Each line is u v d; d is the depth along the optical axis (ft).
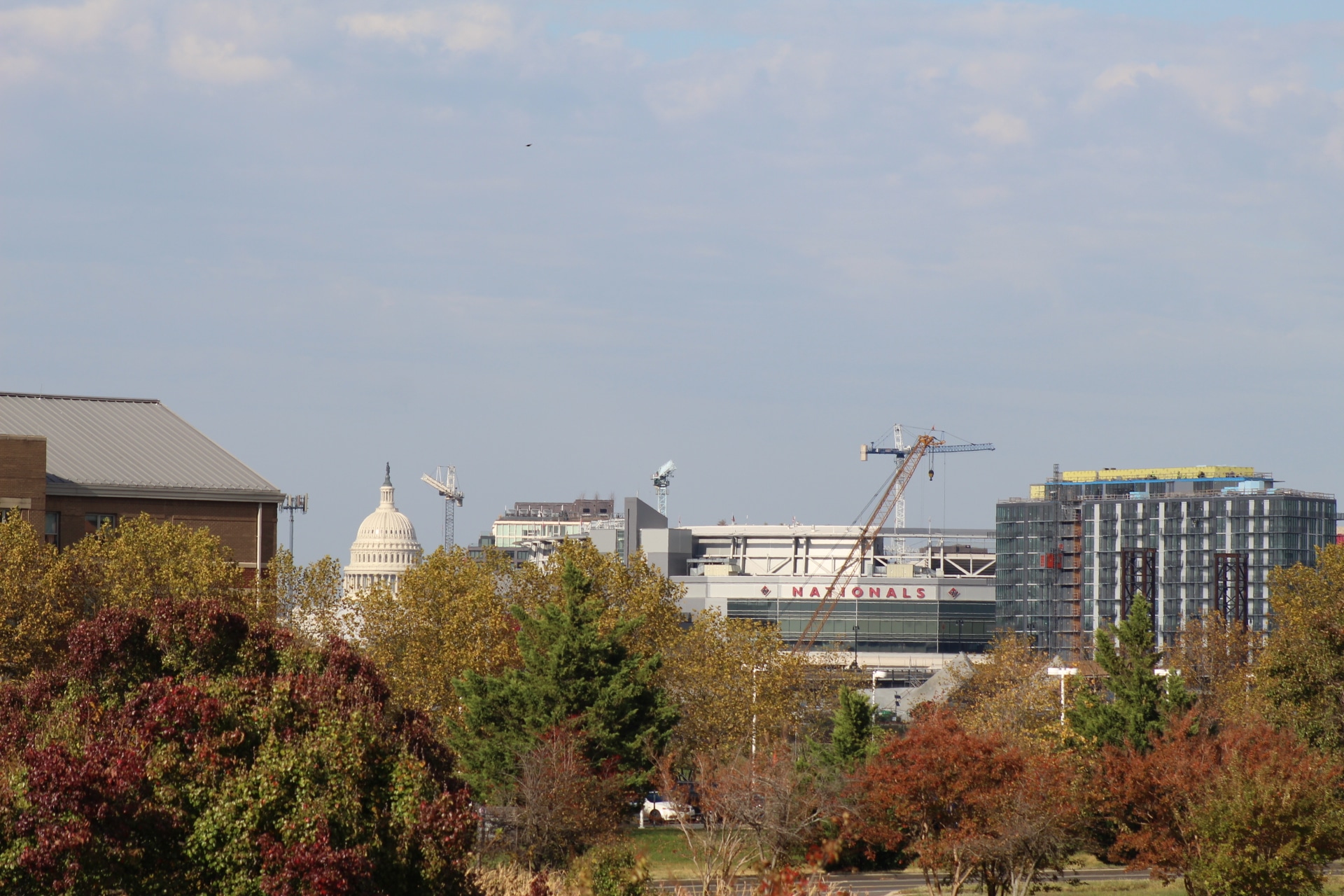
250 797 373.20
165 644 497.46
